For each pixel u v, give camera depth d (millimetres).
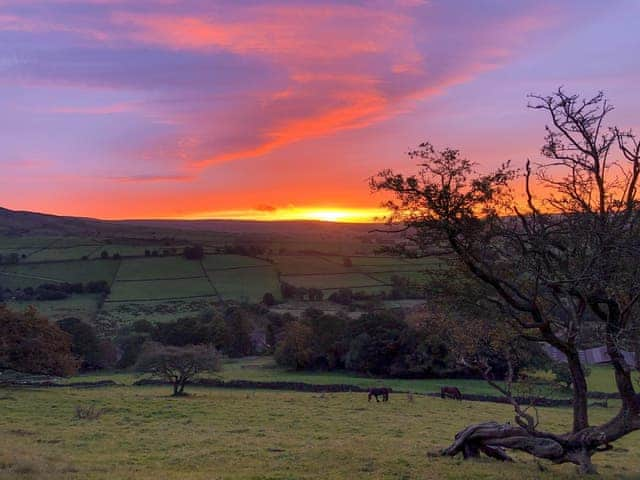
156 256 163000
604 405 44219
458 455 20078
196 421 31891
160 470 17938
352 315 103688
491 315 17453
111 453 21391
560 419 36469
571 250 16531
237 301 123500
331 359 76000
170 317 111062
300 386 56062
